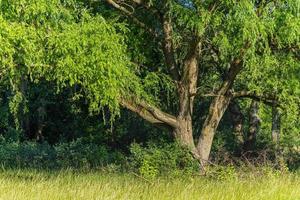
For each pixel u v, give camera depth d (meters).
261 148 26.34
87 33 15.66
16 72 16.08
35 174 17.45
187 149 19.61
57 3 15.30
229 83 19.50
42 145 27.28
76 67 15.44
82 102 29.33
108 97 16.47
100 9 18.14
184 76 19.55
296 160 25.17
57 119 32.56
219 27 16.39
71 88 20.00
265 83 18.56
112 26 16.81
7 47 14.62
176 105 21.34
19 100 17.94
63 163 23.20
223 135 26.94
